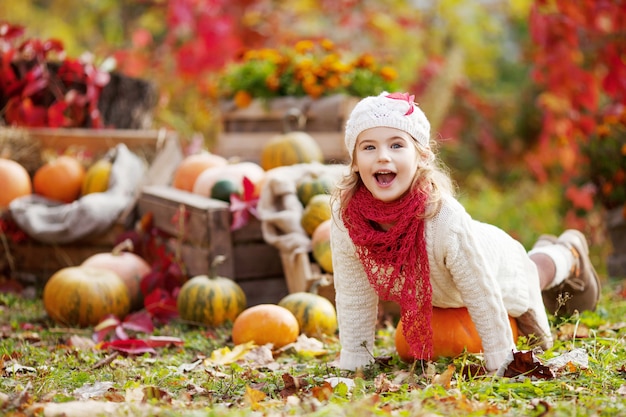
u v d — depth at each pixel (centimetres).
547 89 1007
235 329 409
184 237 516
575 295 419
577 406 261
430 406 260
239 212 496
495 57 1269
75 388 317
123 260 518
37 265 571
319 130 616
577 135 745
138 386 305
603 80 725
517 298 348
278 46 1014
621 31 735
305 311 427
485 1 1200
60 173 593
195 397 298
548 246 406
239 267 502
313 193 494
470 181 1118
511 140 1151
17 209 561
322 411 248
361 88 624
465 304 325
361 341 349
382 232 321
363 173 320
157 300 477
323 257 461
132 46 1168
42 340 430
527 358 309
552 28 736
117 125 705
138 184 586
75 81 678
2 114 660
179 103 1077
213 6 1000
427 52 1119
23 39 700
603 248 676
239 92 649
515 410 262
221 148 663
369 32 1083
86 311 467
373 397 269
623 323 412
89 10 1213
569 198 666
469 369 322
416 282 322
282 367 361
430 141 354
